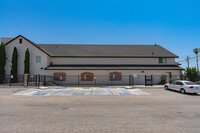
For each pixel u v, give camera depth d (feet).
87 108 26.09
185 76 94.43
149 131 15.30
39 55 80.79
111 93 48.44
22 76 79.20
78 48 97.91
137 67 84.12
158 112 23.22
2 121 18.60
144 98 38.11
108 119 19.47
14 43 80.89
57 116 20.89
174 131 15.31
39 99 36.63
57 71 81.15
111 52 92.48
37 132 14.99
